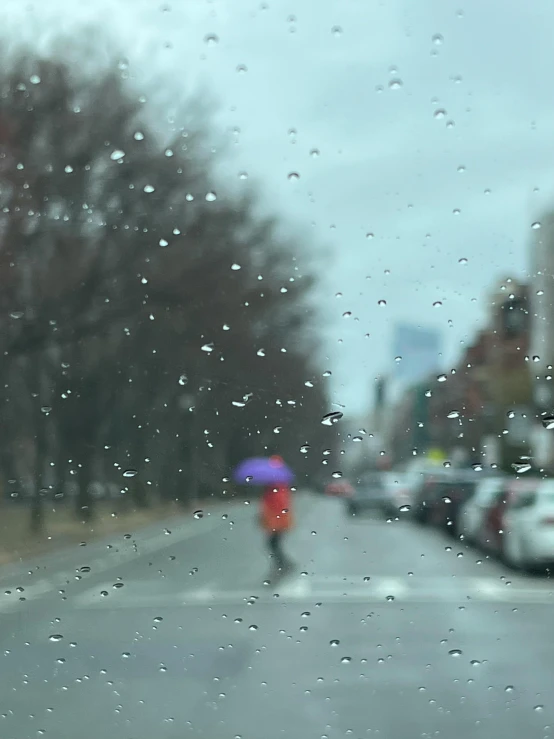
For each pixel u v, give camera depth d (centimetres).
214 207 2002
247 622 1005
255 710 653
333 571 1405
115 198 2056
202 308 1819
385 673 761
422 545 1733
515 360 1669
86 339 2038
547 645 873
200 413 1482
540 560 1361
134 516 1514
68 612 1078
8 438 2191
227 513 1432
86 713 647
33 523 1772
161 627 974
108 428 1819
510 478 1628
